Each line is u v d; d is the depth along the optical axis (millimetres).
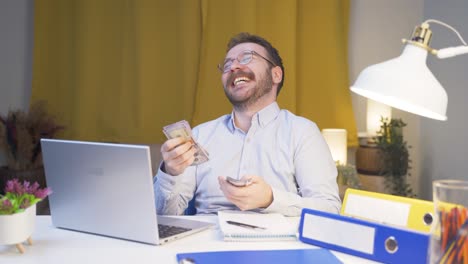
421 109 987
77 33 3516
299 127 1691
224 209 1614
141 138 3523
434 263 802
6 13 3654
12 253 1044
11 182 1082
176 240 1146
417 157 3725
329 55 3500
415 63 955
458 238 773
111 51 3529
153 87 3521
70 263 978
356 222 1046
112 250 1065
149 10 3480
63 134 3594
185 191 1649
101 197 1149
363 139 3643
